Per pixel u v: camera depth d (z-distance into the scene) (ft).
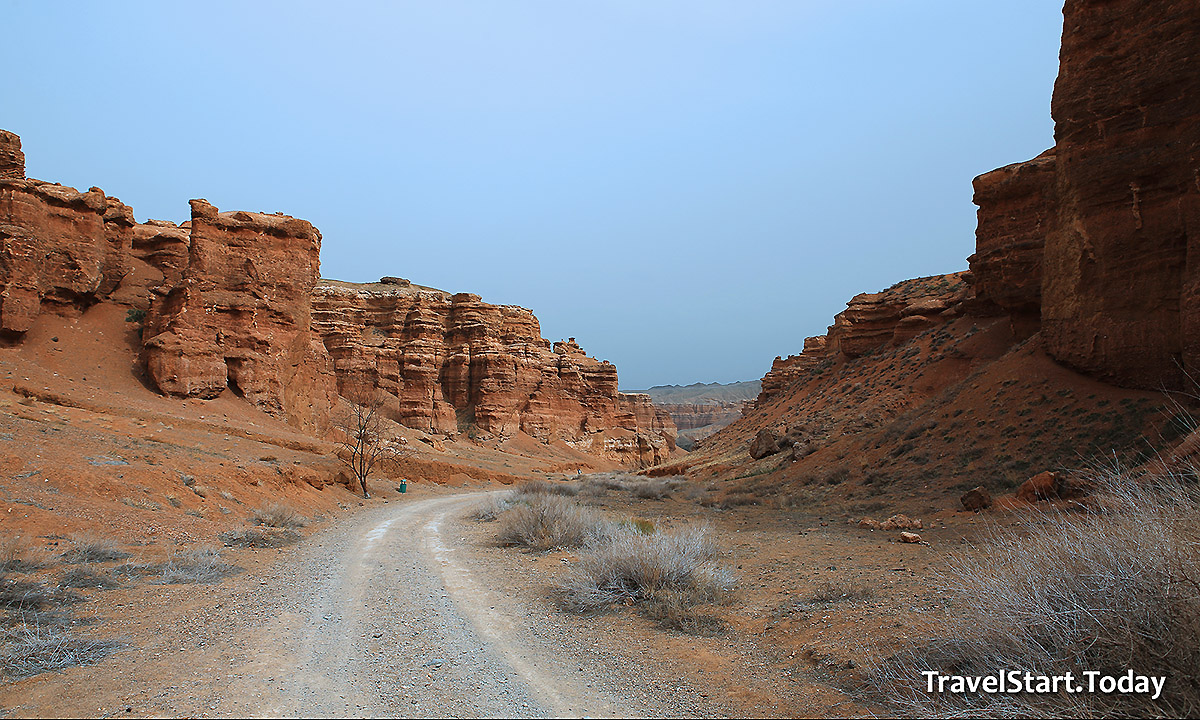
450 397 329.52
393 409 289.12
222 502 66.28
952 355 119.75
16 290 121.19
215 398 136.26
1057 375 75.46
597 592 32.01
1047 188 79.00
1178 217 61.36
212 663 22.66
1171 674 13.58
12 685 20.01
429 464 161.99
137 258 169.07
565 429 363.56
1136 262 65.72
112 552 40.98
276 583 38.50
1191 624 13.53
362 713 18.06
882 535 51.24
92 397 110.01
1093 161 68.95
